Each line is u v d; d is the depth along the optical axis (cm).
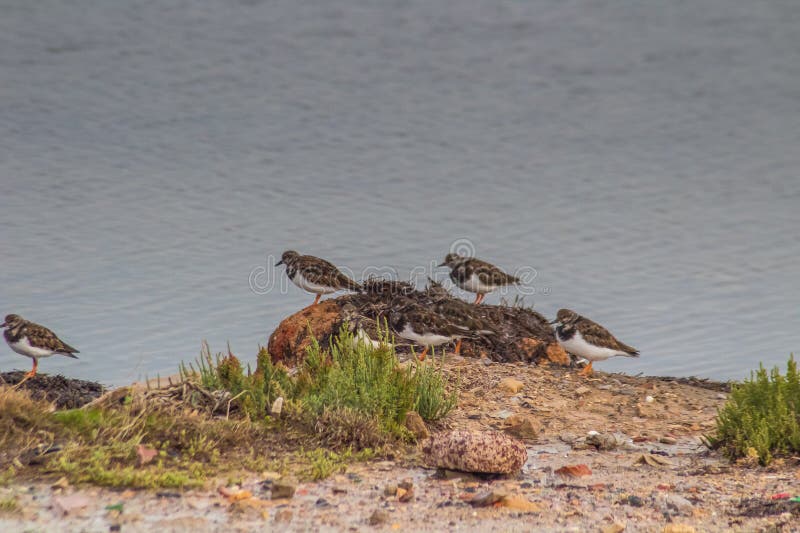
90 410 1236
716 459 1284
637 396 1589
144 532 946
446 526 988
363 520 998
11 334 1678
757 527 995
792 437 1266
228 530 959
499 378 1622
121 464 1124
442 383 1488
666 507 1060
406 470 1194
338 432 1262
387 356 1420
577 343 1655
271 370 1409
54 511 990
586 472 1199
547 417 1477
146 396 1300
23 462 1106
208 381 1395
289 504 1041
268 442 1244
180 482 1077
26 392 1352
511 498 1060
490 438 1170
